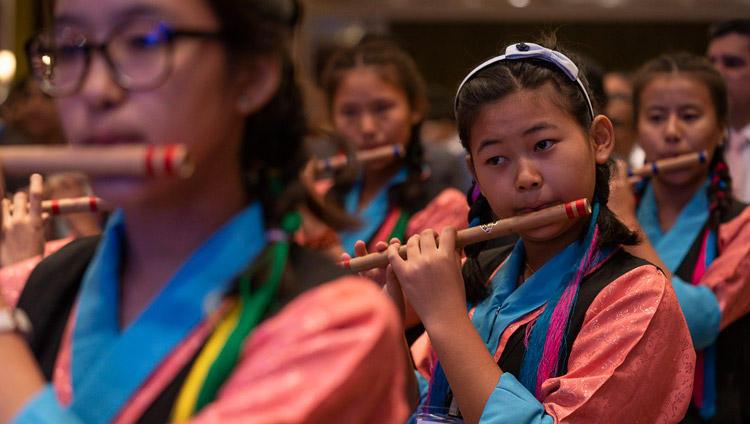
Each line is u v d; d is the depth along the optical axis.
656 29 11.52
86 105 0.83
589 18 11.50
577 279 1.62
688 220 2.63
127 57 0.82
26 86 3.57
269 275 0.87
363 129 3.10
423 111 3.20
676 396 1.56
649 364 1.52
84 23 0.84
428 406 1.70
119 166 0.80
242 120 0.92
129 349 0.85
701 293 2.32
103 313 0.92
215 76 0.85
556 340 1.58
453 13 11.42
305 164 1.00
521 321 1.67
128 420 0.82
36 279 1.03
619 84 4.18
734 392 2.40
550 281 1.67
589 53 11.67
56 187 2.71
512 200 1.64
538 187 1.61
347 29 11.19
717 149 2.70
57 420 0.79
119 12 0.82
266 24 0.89
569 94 1.64
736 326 2.45
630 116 3.79
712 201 2.62
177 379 0.83
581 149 1.63
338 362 0.80
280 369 0.79
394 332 0.87
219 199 0.90
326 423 0.81
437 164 4.53
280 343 0.81
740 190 3.72
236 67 0.88
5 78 5.39
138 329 0.86
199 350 0.84
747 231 2.51
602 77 3.03
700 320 2.28
